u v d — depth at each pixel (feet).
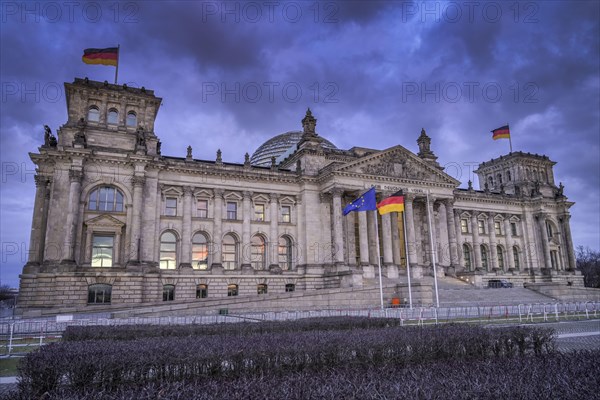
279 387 37.09
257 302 214.48
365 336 68.90
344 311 187.73
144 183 257.75
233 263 289.53
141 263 247.70
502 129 369.09
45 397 43.29
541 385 34.94
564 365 42.63
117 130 261.44
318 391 35.06
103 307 213.05
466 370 42.04
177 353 56.39
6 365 89.45
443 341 66.54
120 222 250.78
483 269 374.02
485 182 436.35
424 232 329.72
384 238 302.66
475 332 72.33
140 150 255.50
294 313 175.32
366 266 289.12
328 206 307.58
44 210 246.47
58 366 49.73
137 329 98.32
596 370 40.16
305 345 61.67
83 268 231.50
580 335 120.57
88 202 248.32
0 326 126.72
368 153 304.30
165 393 37.60
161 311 193.98
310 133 321.52
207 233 283.38
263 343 63.10
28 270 232.94
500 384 35.32
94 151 247.29
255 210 300.61
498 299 261.24
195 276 268.62
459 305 238.27
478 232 385.50
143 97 271.08
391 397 32.96
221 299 208.33
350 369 55.77
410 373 43.01
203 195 286.05
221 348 59.47
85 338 91.56
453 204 357.82
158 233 266.36
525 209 408.05
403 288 246.27
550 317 181.47
